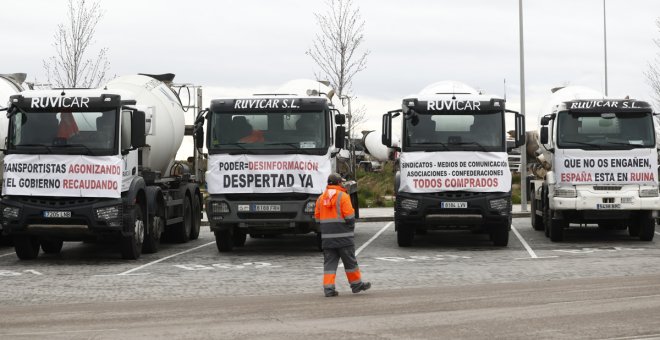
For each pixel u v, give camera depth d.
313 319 11.10
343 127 20.19
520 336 9.74
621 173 22.16
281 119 19.98
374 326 10.49
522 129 21.05
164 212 21.62
